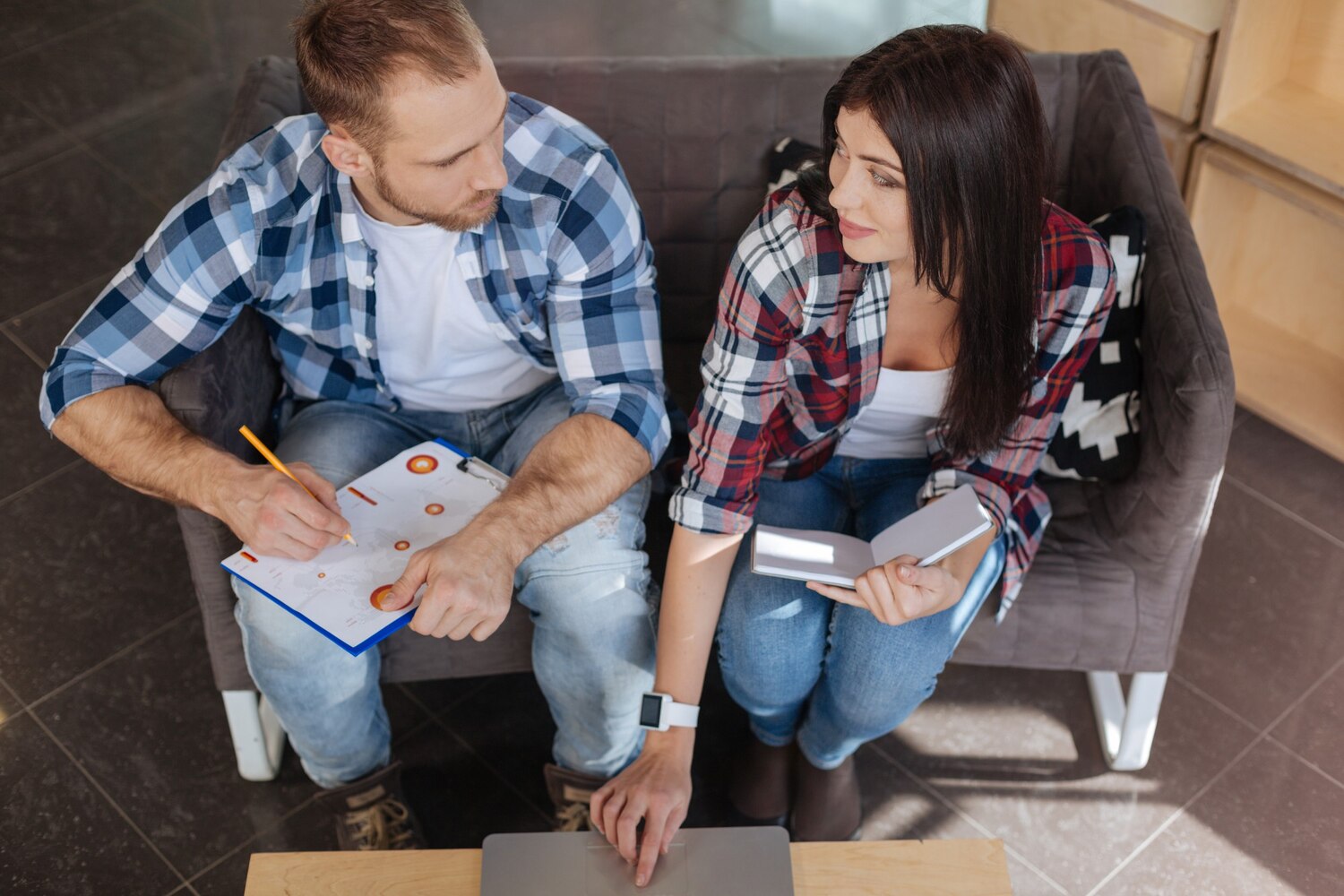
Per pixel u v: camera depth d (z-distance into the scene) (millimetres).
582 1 3322
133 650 1946
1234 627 1979
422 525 1397
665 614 1416
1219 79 2045
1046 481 1679
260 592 1416
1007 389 1362
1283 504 2148
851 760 1681
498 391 1626
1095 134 1739
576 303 1479
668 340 1877
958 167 1171
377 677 1563
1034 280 1294
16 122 2947
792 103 1728
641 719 1365
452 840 1738
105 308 1426
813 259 1343
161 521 2131
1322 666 1928
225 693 1673
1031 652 1595
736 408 1399
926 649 1449
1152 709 1721
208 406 1452
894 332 1424
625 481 1444
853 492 1604
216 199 1391
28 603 2006
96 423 1412
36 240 2637
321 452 1528
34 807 1754
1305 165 2010
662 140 1743
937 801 1780
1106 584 1565
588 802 1604
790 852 1239
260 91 1709
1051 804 1774
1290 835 1731
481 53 1259
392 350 1552
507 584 1331
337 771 1585
